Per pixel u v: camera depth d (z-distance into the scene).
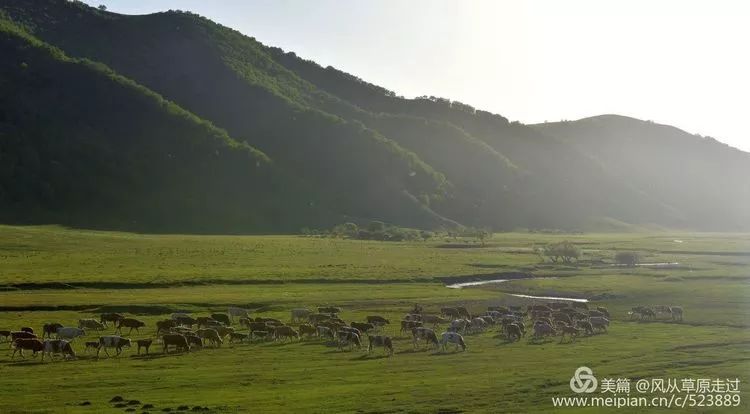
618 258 139.62
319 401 35.41
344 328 57.06
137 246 141.38
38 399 35.62
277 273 102.94
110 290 85.75
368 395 36.81
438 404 35.06
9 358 48.25
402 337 60.03
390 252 150.12
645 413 33.81
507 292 98.69
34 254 121.25
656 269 129.38
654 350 52.25
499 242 197.12
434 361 48.19
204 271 101.69
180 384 39.59
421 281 107.38
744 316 73.75
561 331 62.09
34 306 71.75
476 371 44.22
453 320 66.50
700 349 52.50
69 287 85.56
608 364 46.34
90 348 52.16
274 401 35.31
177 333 54.31
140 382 40.09
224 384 39.72
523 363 47.19
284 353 51.44
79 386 38.91
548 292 98.25
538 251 150.38
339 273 106.69
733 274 117.62
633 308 74.88
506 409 34.25
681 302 85.38
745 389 38.81
